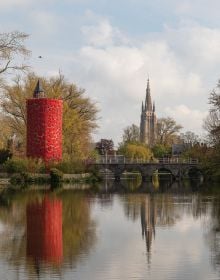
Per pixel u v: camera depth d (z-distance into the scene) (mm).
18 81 83188
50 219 30984
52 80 85875
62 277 16734
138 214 34219
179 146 139625
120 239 24000
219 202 43438
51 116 75312
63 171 74312
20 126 82375
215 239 23984
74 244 22609
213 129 72875
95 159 93875
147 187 68812
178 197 49406
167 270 17734
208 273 17344
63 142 81750
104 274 17156
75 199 45188
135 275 17031
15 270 17656
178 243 22906
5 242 22953
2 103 74062
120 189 63000
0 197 45688
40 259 19406
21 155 79000
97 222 30078
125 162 98125
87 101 85938
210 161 73750
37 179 69875
